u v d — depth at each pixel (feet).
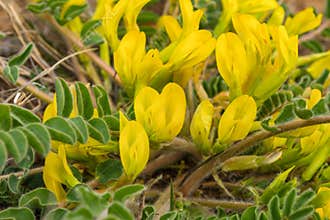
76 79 1.61
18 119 1.17
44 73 1.42
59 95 1.23
